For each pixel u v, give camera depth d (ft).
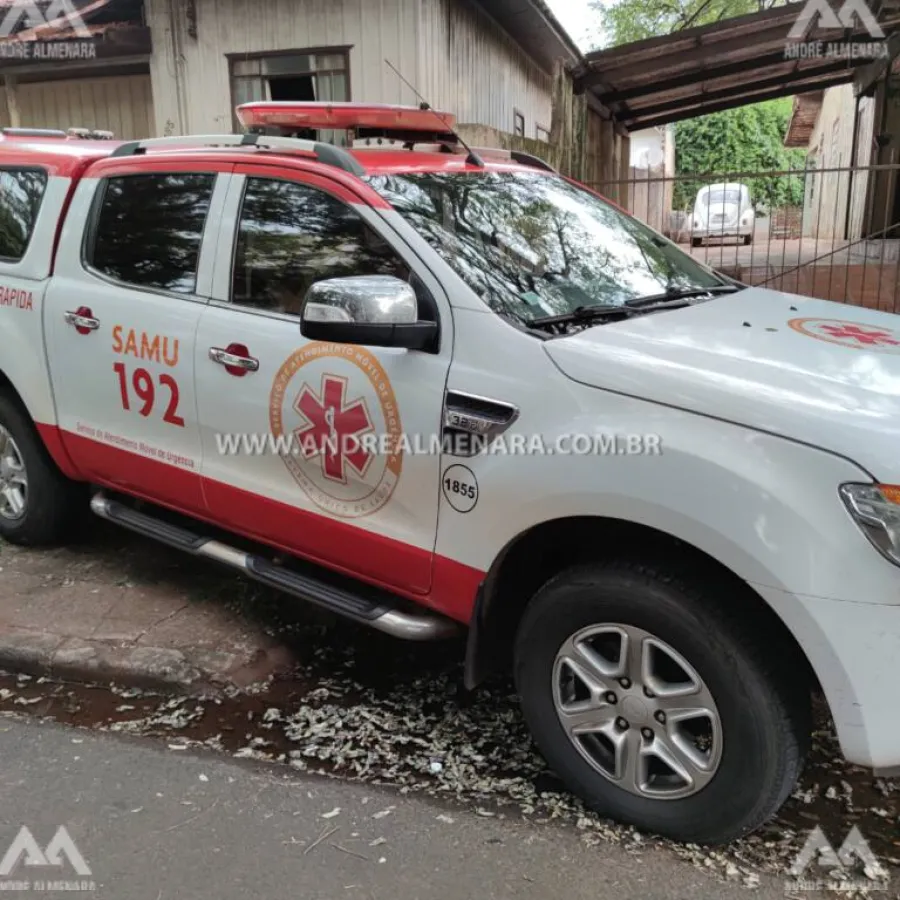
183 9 30.73
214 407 10.67
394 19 28.96
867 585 6.74
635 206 54.39
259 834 8.41
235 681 10.90
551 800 8.89
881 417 7.13
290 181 10.31
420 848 8.22
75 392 12.48
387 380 9.05
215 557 11.52
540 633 8.54
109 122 35.99
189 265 11.15
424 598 9.44
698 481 7.23
